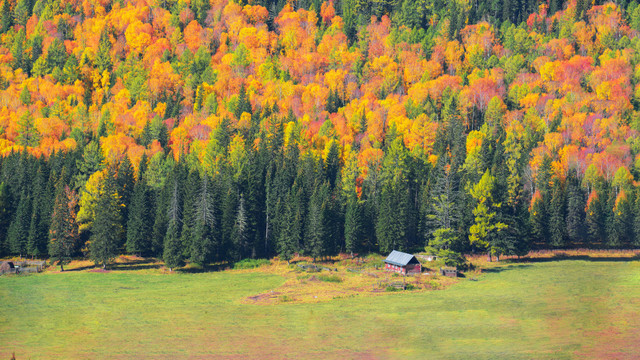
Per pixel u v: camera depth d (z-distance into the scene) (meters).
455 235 128.12
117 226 135.25
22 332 82.00
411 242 145.25
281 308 94.88
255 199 146.25
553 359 68.50
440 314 89.44
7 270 124.12
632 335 77.56
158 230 139.25
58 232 130.50
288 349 73.62
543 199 151.88
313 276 118.44
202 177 151.88
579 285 108.19
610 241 146.50
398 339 77.25
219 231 138.12
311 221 135.62
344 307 94.62
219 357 70.88
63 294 105.75
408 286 108.12
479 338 77.19
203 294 106.38
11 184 154.25
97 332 81.88
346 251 143.75
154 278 121.62
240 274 126.69
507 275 118.69
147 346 75.44
